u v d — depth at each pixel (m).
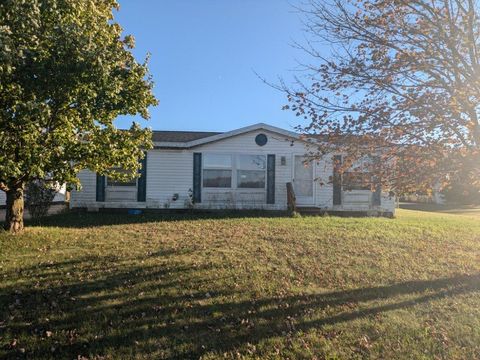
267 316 5.86
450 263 8.85
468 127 5.64
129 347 4.95
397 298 6.68
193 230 12.19
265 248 9.70
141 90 10.45
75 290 6.72
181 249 9.48
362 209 18.47
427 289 7.12
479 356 4.90
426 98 5.76
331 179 6.68
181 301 6.33
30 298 6.36
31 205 14.92
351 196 18.48
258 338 5.20
